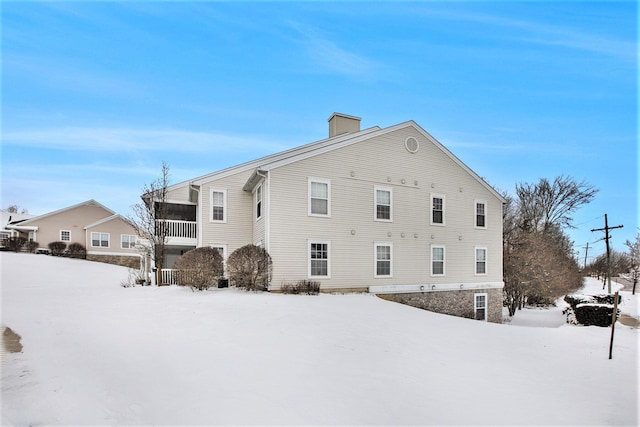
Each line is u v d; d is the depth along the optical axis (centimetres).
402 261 1700
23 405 421
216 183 1756
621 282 4016
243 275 1403
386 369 634
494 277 1961
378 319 1049
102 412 415
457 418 473
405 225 1725
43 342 683
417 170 1784
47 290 1556
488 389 587
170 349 659
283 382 536
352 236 1598
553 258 2581
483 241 1947
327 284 1528
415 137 1794
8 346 652
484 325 1175
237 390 497
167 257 2036
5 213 4738
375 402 496
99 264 3195
